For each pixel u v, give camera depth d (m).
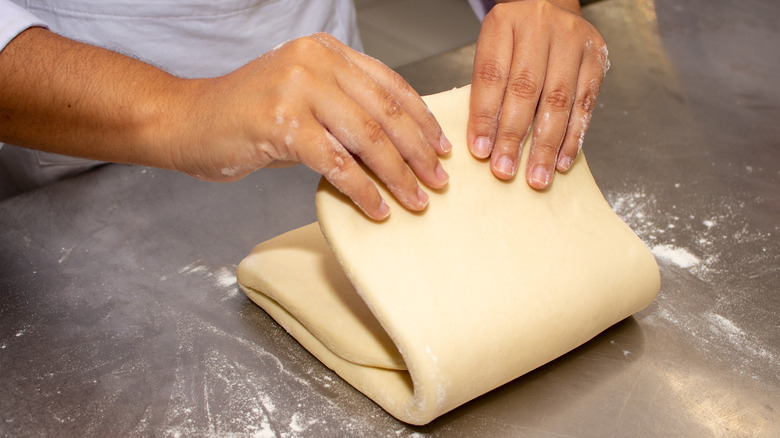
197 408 0.83
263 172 1.29
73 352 0.91
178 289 1.03
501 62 0.91
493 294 0.79
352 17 1.55
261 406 0.83
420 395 0.74
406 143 0.78
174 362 0.90
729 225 1.16
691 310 0.98
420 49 2.96
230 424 0.81
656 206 1.21
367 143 0.75
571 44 0.94
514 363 0.79
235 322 0.97
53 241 1.12
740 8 1.98
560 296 0.83
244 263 0.98
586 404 0.83
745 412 0.82
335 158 0.73
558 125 0.90
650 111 1.51
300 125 0.73
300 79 0.73
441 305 0.76
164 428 0.80
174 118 0.82
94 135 0.86
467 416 0.81
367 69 0.81
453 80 1.53
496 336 0.77
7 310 0.99
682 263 1.07
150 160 0.87
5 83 0.82
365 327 0.84
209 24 1.29
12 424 0.81
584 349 0.91
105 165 1.30
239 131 0.75
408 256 0.78
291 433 0.79
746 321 0.96
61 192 1.24
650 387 0.85
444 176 0.81
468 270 0.80
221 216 1.18
